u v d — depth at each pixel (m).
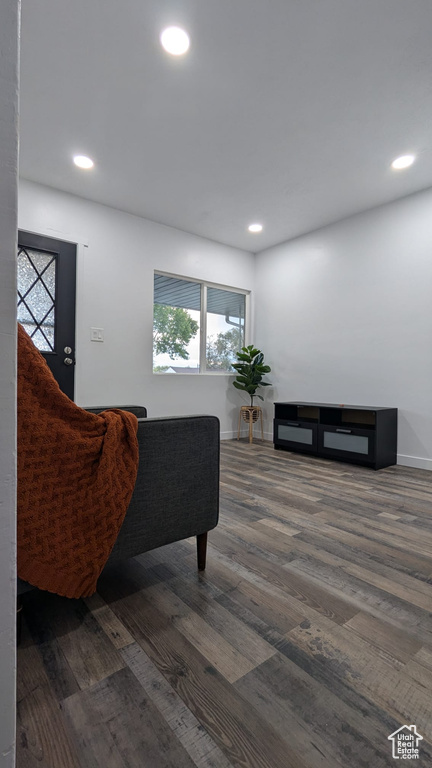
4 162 0.47
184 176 2.99
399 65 1.91
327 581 1.35
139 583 1.32
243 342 4.88
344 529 1.83
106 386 3.51
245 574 1.39
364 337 3.64
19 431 0.92
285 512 2.06
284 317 4.45
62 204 3.23
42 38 1.75
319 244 4.05
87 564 1.00
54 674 0.89
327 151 2.65
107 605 1.19
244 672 0.91
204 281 4.35
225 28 1.71
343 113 2.26
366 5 1.61
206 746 0.72
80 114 2.26
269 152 2.66
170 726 0.76
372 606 1.20
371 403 3.58
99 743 0.72
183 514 1.31
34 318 3.13
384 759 0.70
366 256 3.62
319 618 1.13
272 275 4.61
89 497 1.00
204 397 4.36
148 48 1.80
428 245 3.17
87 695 0.83
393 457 3.32
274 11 1.63
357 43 1.78
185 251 4.12
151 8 1.61
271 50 1.82
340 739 0.74
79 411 1.01
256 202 3.44
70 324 3.31
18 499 0.91
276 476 2.86
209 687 0.86
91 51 1.82
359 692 0.86
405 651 1.00
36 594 1.25
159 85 2.04
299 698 0.84
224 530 1.80
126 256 3.64
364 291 3.63
